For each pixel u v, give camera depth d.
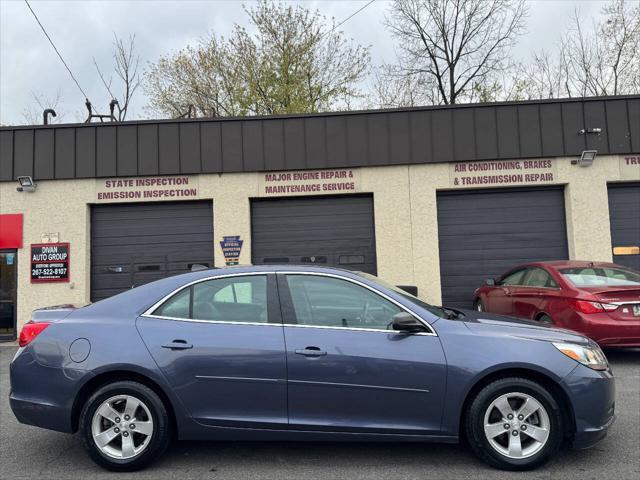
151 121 11.41
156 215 11.64
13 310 11.30
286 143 11.35
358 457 4.24
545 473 3.87
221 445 4.57
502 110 11.20
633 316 6.98
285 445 4.55
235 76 24.22
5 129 11.45
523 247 11.33
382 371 3.88
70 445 4.67
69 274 11.28
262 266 4.34
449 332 3.99
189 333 4.03
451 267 11.38
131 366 3.94
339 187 11.34
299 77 23.69
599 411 3.88
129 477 3.89
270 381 3.91
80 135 11.45
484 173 11.23
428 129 11.24
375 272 11.38
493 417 3.92
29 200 11.41
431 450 4.37
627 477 3.79
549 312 7.65
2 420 5.46
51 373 4.02
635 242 11.16
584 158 10.94
